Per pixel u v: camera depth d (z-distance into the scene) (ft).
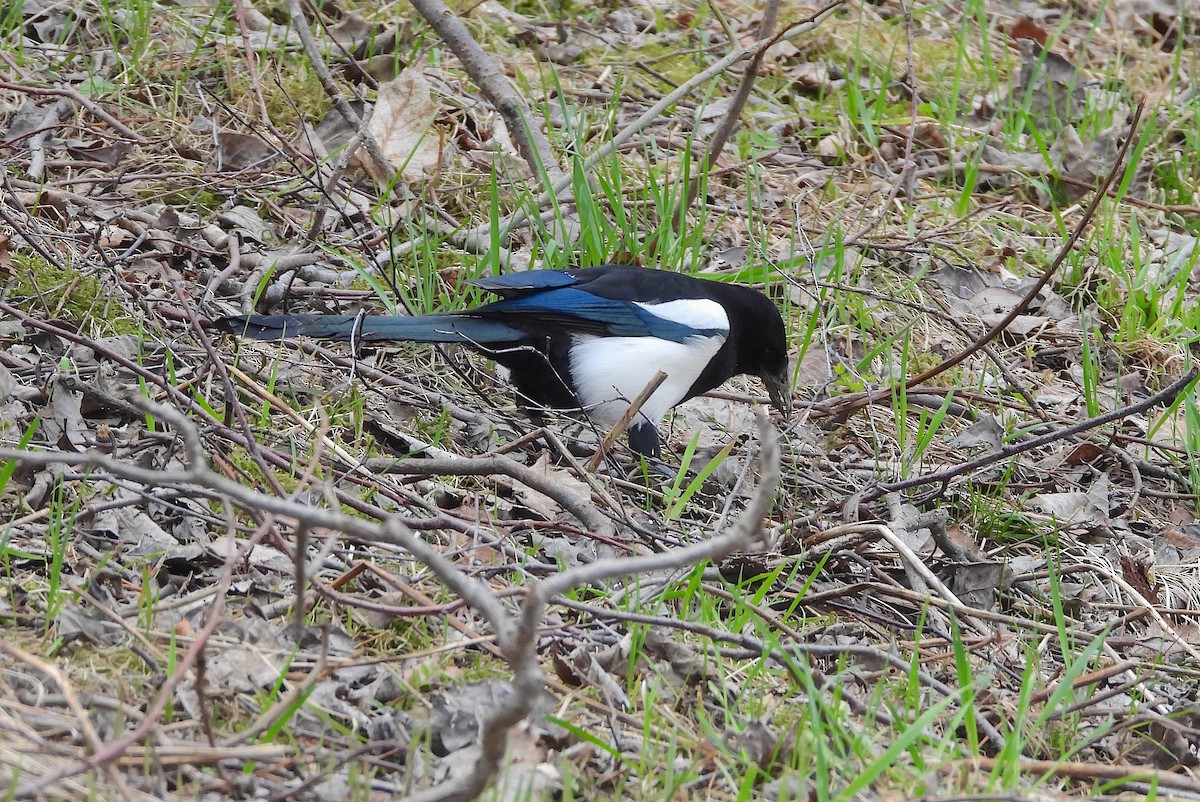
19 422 27.43
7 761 17.40
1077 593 30.14
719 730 22.13
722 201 45.57
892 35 58.44
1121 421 38.24
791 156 49.29
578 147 40.83
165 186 39.40
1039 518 32.81
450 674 22.25
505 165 40.50
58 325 31.07
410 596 23.06
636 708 22.34
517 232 41.81
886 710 23.63
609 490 31.55
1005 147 51.98
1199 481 34.91
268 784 18.53
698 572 24.91
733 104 41.88
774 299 42.14
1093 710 24.67
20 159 38.93
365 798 18.25
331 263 38.14
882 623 27.45
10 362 29.37
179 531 25.30
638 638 22.80
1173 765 23.50
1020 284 44.50
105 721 19.17
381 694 21.47
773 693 23.53
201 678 18.57
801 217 45.19
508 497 30.19
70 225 35.96
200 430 27.20
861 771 20.71
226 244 37.24
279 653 21.81
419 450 29.89
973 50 59.21
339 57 47.24
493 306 33.30
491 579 25.71
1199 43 65.98
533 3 55.01
